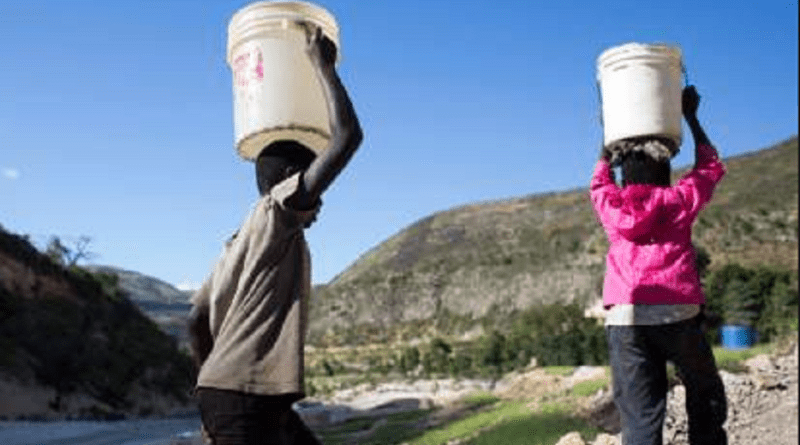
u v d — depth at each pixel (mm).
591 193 4074
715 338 30484
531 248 133250
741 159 140875
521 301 118312
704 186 3963
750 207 111125
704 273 51344
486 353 61938
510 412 11797
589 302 104312
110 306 75812
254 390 2551
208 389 2578
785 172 123562
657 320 3809
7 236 67562
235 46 2961
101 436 36969
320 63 2729
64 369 59500
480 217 155500
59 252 74875
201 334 2916
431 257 143125
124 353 69375
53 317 65000
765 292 47281
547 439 8922
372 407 21469
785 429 7875
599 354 49125
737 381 10727
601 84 4039
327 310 132750
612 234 4012
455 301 125500
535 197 163000
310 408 25484
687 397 4023
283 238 2680
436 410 16891
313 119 2871
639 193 3873
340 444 13359
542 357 52625
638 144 3900
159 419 61719
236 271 2701
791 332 17594
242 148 2963
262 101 2848
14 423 44688
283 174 2822
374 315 128500
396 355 89375
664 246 3893
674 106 3896
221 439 2562
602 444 8023
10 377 53531
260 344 2598
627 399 3895
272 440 2584
